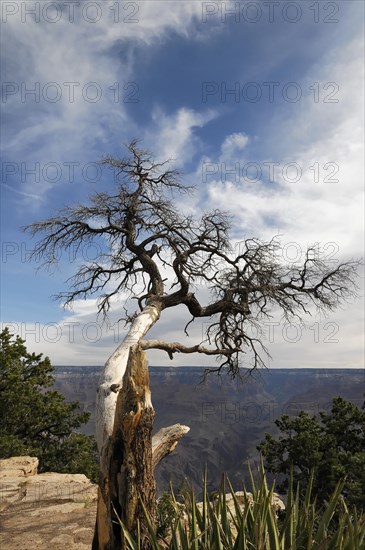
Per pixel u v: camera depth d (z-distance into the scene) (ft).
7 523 27.89
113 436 19.62
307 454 78.13
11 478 40.06
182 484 14.35
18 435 69.72
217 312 49.93
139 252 47.42
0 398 67.21
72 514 30.04
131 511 17.89
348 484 64.85
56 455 74.54
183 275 45.34
